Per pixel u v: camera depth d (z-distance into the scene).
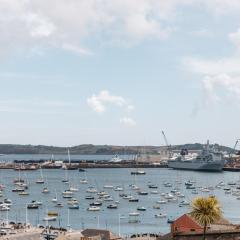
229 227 91.19
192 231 87.25
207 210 79.06
